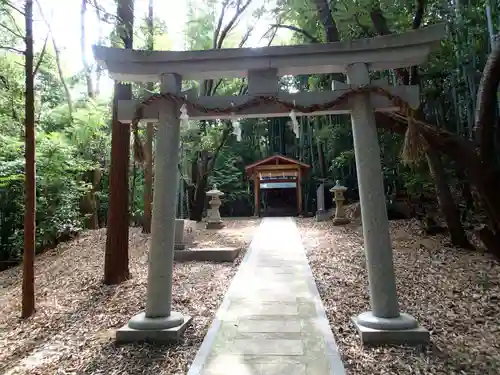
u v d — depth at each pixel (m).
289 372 2.90
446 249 6.78
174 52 3.98
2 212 9.46
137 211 12.50
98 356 3.41
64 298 5.53
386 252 3.65
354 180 17.59
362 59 3.90
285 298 4.80
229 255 7.15
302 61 3.95
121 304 4.96
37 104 9.52
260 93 3.97
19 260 9.14
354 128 3.87
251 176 18.95
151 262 3.86
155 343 3.57
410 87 3.81
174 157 3.99
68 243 9.66
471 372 2.85
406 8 7.56
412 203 11.02
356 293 4.88
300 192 17.70
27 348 3.97
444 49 7.49
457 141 4.32
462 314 4.02
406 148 3.94
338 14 8.06
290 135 21.67
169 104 4.00
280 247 8.60
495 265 5.53
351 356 3.14
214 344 3.45
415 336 3.34
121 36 5.43
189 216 14.91
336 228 11.26
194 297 4.95
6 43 6.53
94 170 11.62
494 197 4.10
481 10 7.02
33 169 5.07
